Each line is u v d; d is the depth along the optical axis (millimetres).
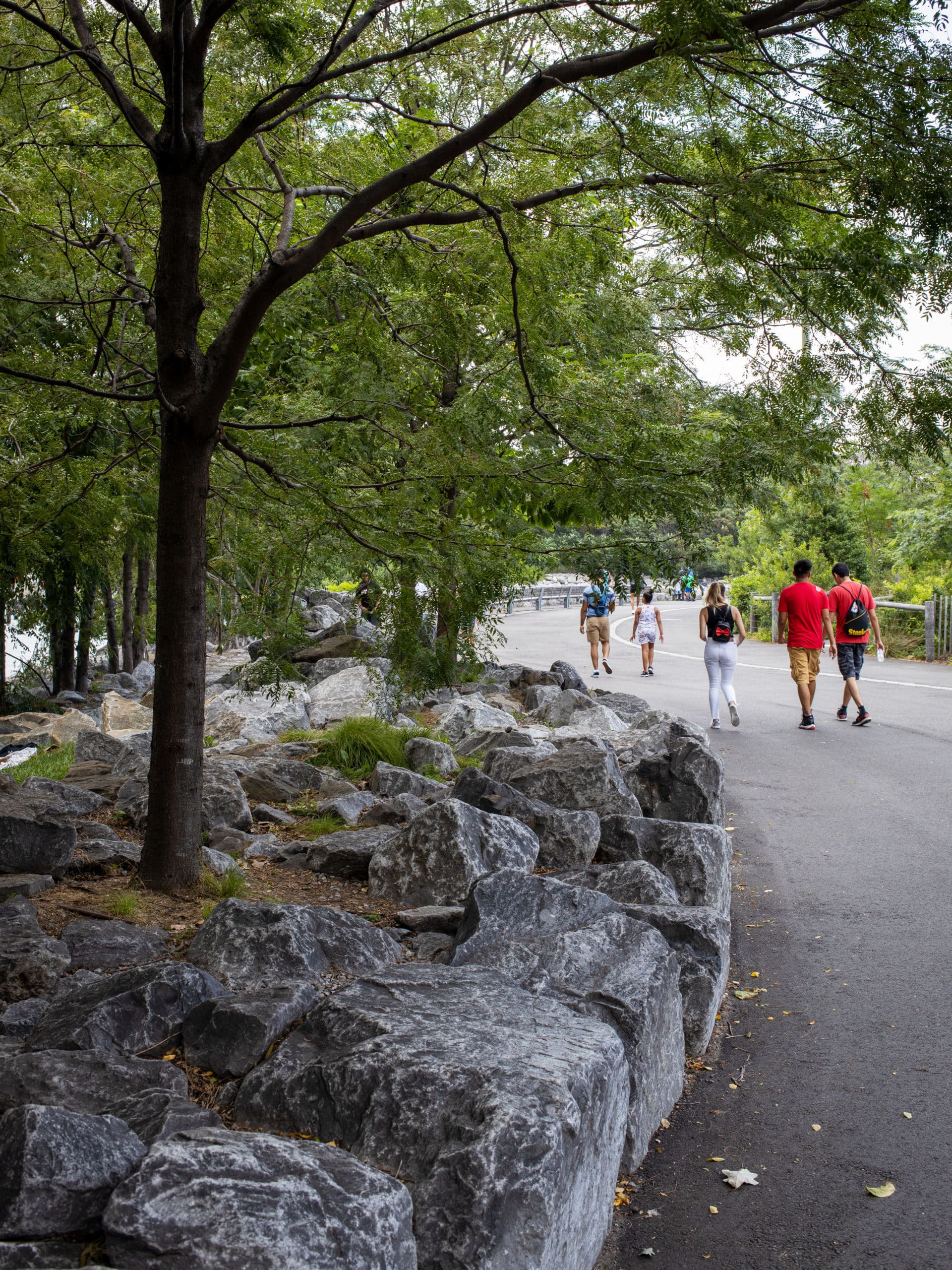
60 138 6324
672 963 4363
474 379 6930
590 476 5684
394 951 4664
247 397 9828
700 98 4992
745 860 7633
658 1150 3877
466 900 5043
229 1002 3670
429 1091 3027
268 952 4199
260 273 5453
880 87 4395
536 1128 2828
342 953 4398
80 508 7617
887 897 6664
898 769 10547
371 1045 3264
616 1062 3418
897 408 5031
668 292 9000
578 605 49562
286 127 7074
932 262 4801
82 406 6184
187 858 5496
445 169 6672
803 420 5391
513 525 7246
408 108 7062
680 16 3916
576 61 4871
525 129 5945
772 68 4730
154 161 6113
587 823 6352
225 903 4445
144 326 7621
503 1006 3680
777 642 28047
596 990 3979
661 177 5258
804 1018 4984
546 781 7223
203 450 5477
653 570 5992
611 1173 3402
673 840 6215
